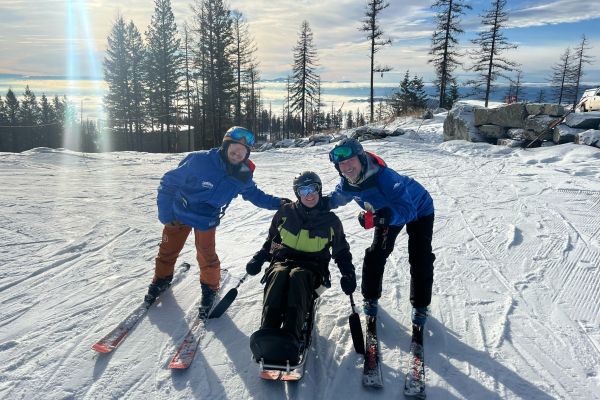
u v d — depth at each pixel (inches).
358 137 645.9
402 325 132.1
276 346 95.3
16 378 103.0
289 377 102.7
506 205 266.1
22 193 295.0
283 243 125.5
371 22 1063.6
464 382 105.3
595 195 284.0
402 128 713.0
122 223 232.7
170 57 1403.8
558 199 276.7
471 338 124.0
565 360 113.3
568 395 100.1
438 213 251.1
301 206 123.3
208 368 110.3
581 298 147.5
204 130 1278.3
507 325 130.3
